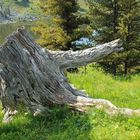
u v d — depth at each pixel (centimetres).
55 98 1190
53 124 1087
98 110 1102
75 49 3581
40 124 1103
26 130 1064
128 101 1502
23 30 1180
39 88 1184
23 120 1139
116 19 3644
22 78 1177
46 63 1222
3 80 1209
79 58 1347
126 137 949
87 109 1132
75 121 1076
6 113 1235
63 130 1037
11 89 1195
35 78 1180
